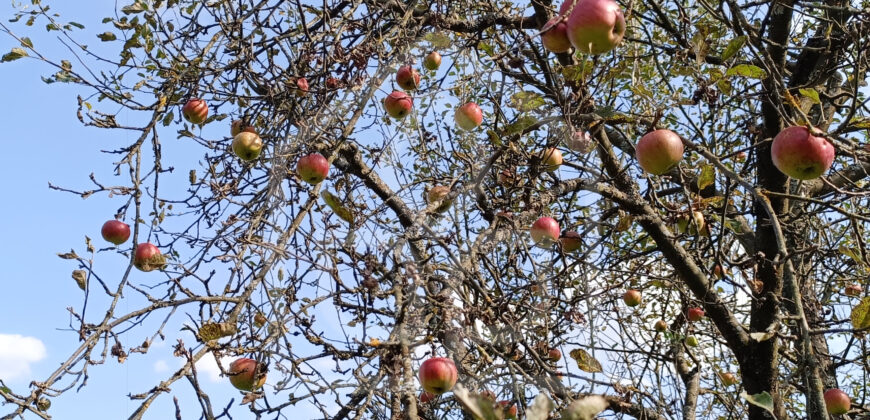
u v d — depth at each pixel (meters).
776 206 4.61
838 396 3.99
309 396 3.11
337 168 4.67
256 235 3.75
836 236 5.55
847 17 4.53
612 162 4.45
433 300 2.85
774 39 4.49
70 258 2.89
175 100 3.96
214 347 2.80
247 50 3.74
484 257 3.57
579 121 3.57
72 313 2.88
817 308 4.74
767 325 4.46
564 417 1.63
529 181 3.80
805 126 2.68
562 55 3.76
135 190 3.21
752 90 5.19
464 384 3.03
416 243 3.78
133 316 2.92
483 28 4.09
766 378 4.42
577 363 3.46
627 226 4.23
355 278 3.12
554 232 3.70
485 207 3.91
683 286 5.27
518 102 3.42
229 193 3.94
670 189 4.94
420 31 4.04
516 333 3.25
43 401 2.68
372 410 3.52
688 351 4.45
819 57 4.63
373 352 2.99
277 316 2.94
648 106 3.68
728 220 3.78
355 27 3.88
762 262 4.28
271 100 3.78
